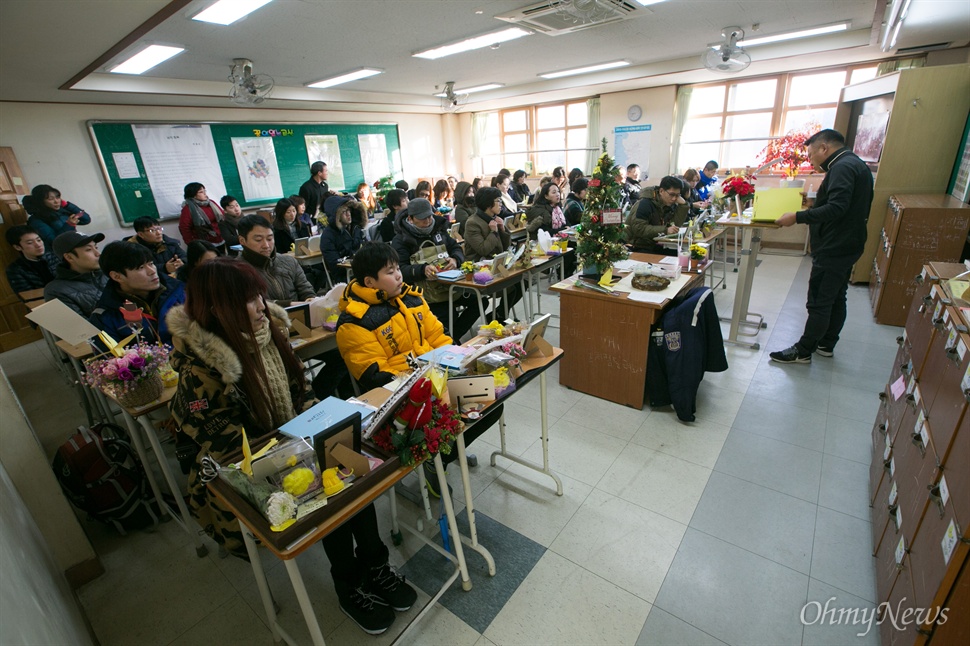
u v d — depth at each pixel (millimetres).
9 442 1548
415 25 3713
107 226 5434
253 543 1271
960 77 3580
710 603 1500
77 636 1203
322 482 1043
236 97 4613
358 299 1816
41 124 4859
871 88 4734
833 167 2617
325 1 3041
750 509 1874
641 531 1801
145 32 2902
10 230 3574
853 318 3725
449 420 1243
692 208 4824
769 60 5555
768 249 6352
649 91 7082
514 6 3373
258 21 3295
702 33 4578
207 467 1120
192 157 6070
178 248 4668
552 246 3963
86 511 1892
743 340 3430
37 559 1247
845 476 2025
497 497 2033
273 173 7020
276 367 1407
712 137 6898
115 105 5324
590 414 2623
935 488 1124
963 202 3404
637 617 1471
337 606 1585
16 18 2447
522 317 4305
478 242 3646
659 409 2629
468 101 8352
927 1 3055
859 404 2553
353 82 6055
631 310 2461
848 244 2668
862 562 1610
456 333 3553
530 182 8891
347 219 4406
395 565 1724
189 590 1689
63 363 3152
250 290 1247
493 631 1458
